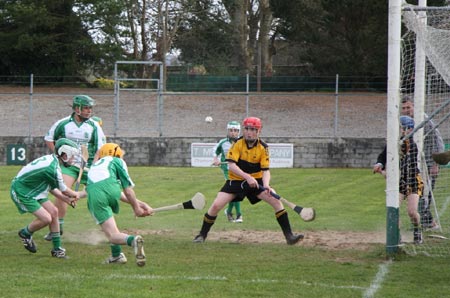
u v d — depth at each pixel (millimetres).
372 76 65375
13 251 15914
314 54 66312
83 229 19453
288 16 67625
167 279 12852
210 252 15891
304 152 45406
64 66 70938
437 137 18969
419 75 18859
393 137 15273
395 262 14836
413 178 16656
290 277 13172
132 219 21734
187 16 77062
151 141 45250
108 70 72500
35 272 13406
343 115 58094
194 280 12781
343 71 65500
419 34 16547
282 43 87938
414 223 16781
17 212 23156
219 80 65562
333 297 11594
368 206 25516
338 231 19438
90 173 13992
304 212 16219
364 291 12023
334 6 64812
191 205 15047
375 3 63719
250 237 18297
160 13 71625
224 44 80188
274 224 20812
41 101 61625
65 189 15016
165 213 23359
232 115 58562
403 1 16078
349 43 66375
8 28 69812
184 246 16719
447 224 20000
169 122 56344
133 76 73812
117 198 13984
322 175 38625
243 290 12031
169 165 45219
